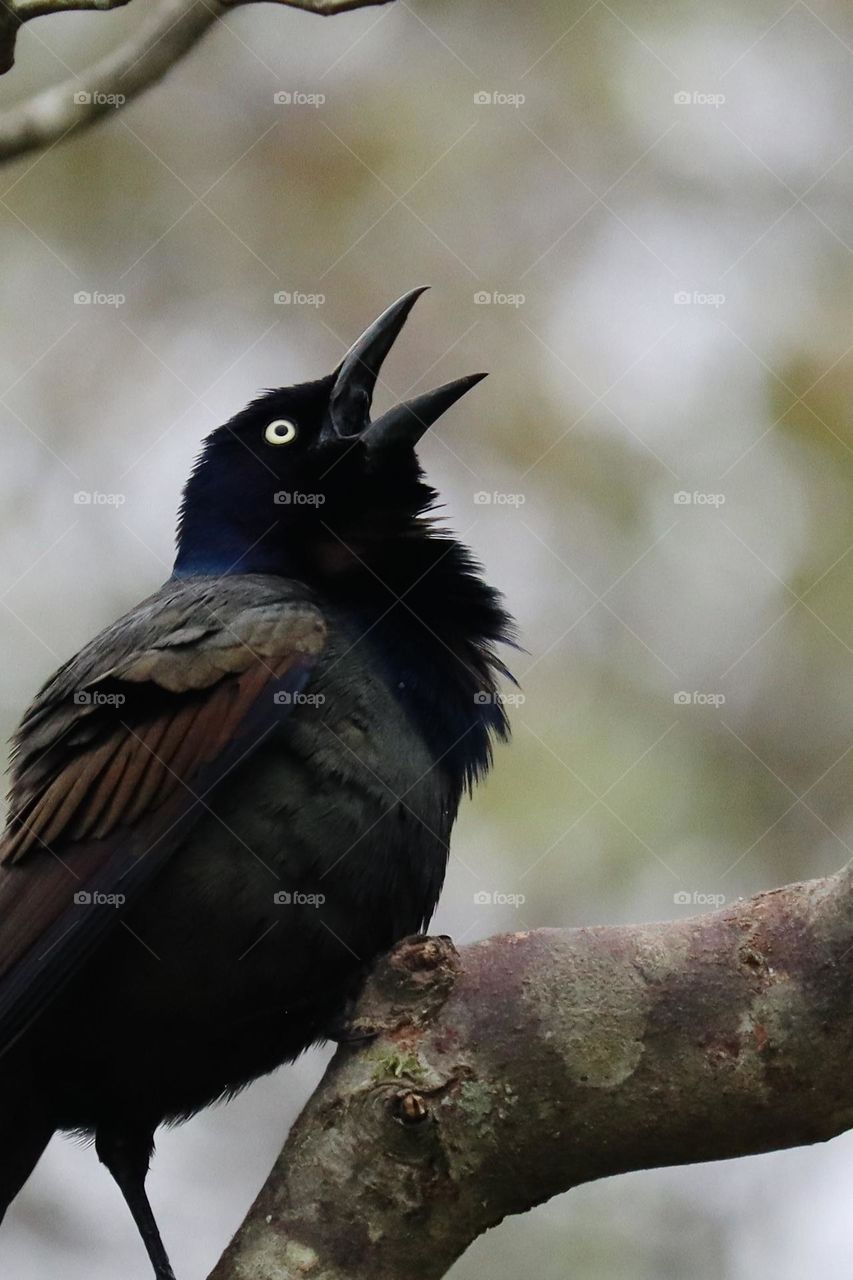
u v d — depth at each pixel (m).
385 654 9.47
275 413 10.75
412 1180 7.58
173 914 8.88
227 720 9.08
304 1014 9.19
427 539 10.38
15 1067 9.05
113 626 9.92
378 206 15.32
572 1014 7.50
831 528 14.28
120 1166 9.25
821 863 13.55
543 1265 12.62
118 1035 9.00
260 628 9.31
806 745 13.73
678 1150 7.52
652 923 7.72
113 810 9.02
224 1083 9.39
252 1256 7.62
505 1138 7.55
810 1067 7.27
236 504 10.56
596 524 14.41
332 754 9.03
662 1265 12.69
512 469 14.55
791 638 14.05
